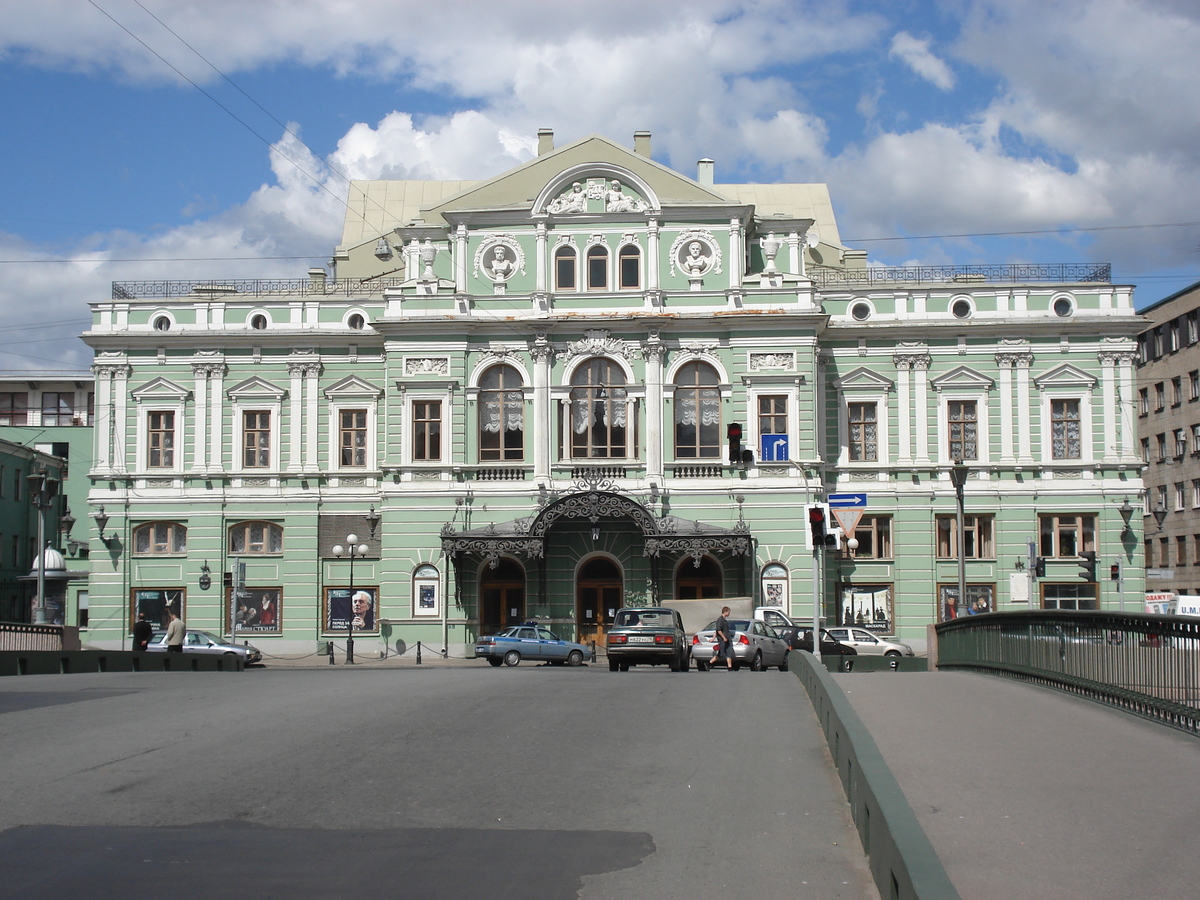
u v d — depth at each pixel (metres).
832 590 55.66
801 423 54.03
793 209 71.31
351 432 58.16
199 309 58.69
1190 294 79.31
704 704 20.81
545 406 54.47
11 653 33.28
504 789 13.70
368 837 11.78
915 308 57.31
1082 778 12.65
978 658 28.55
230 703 21.12
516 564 54.91
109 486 58.19
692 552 52.19
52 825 12.23
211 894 10.07
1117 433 56.31
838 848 11.26
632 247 55.19
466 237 55.53
